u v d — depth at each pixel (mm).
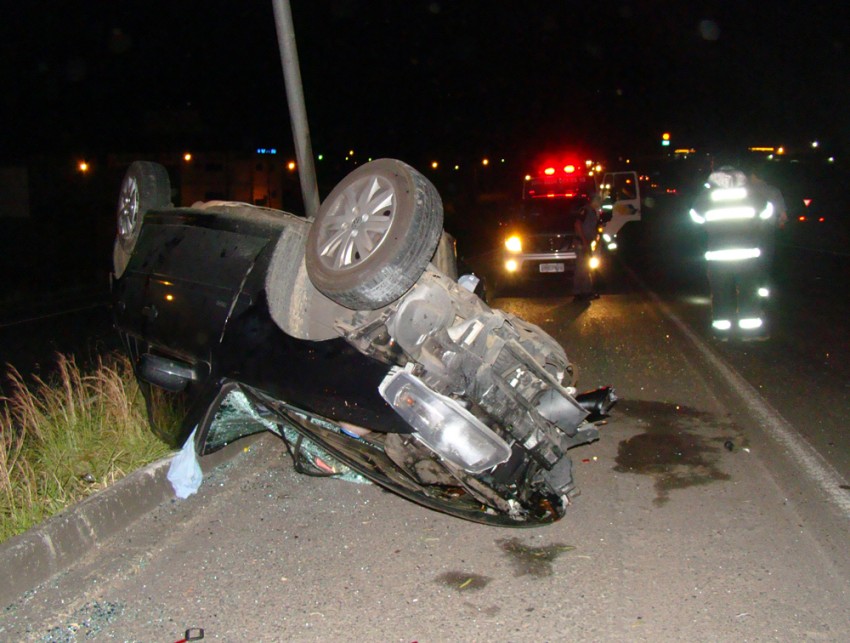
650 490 6188
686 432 7531
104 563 4980
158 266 5953
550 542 5305
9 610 4457
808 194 28984
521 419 4918
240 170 44062
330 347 4848
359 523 5609
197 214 5996
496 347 4820
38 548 4762
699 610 4430
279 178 45312
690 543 5250
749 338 11547
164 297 5734
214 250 5590
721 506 5836
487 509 5285
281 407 5176
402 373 4609
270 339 5023
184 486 5875
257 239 5387
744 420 7836
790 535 5328
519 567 4961
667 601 4531
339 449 5094
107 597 4613
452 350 4754
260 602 4555
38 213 33156
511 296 16750
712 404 8398
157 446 6367
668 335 11984
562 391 4996
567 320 13602
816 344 11180
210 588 4711
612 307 14883
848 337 11609
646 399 8633
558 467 5488
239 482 6344
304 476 6457
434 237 4652
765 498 5957
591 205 15750
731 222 10945
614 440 7363
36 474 5723
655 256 24188
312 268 4859
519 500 5254
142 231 6508
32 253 27516
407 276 4582
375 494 6117
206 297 5383
